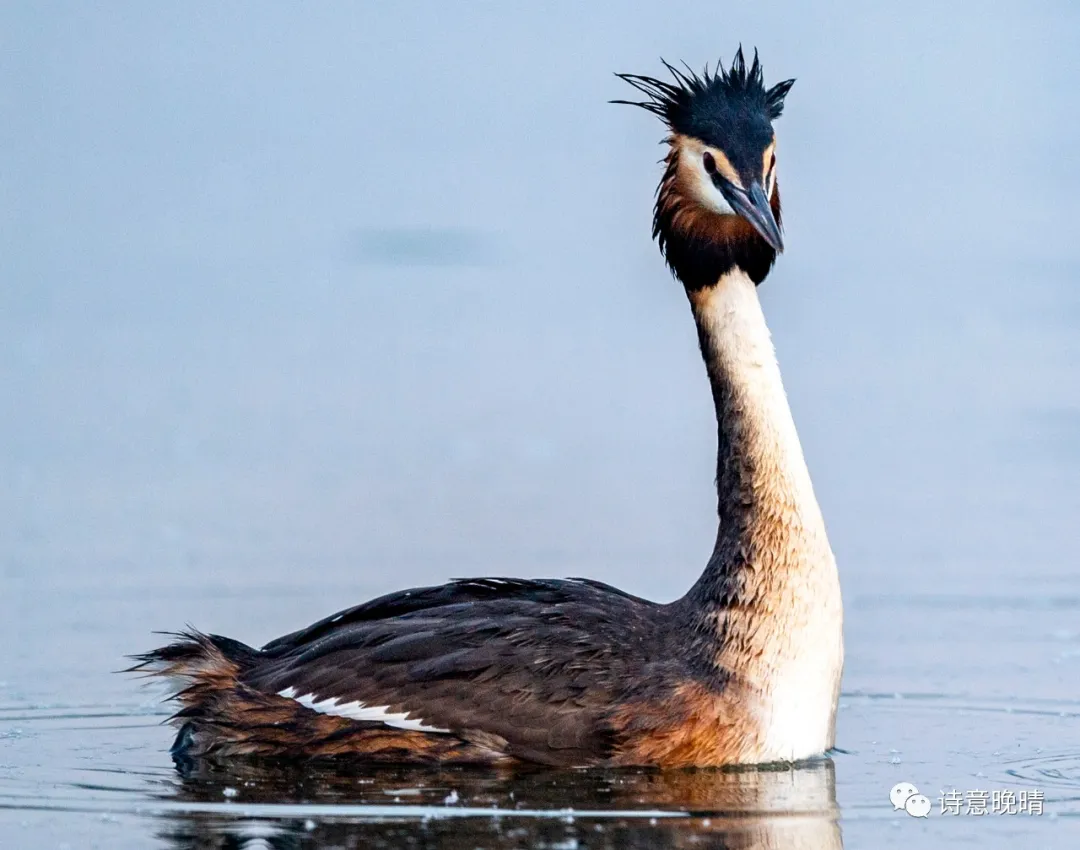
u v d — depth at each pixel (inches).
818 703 549.3
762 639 544.1
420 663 559.2
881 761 561.3
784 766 546.0
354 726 556.7
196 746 576.4
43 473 983.6
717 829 494.0
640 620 568.4
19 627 724.0
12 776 551.5
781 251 554.3
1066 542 842.8
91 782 545.3
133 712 631.2
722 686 541.6
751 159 575.5
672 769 541.6
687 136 585.3
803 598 546.6
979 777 545.0
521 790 527.8
